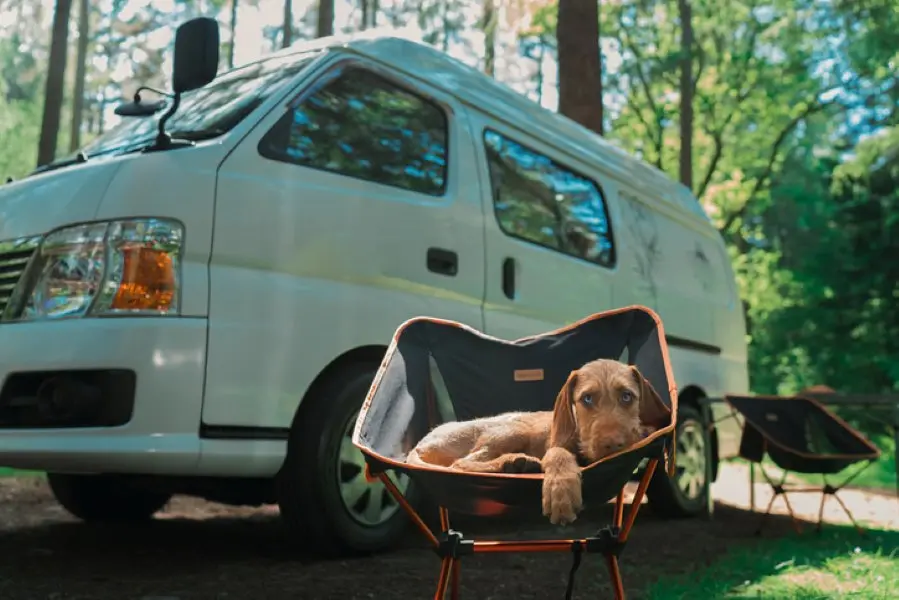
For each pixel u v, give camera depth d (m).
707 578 4.07
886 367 18.09
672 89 25.27
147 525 5.33
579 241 5.84
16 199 4.02
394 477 4.36
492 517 2.14
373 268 4.27
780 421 5.76
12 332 3.68
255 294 3.77
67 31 14.30
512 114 5.59
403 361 2.58
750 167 26.81
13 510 5.77
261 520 5.71
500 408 2.80
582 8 9.86
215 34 3.78
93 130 37.84
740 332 7.94
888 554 4.89
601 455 2.06
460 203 4.83
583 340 2.80
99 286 3.57
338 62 4.54
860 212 18.34
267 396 3.74
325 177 4.17
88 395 3.47
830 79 24.03
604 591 3.83
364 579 3.79
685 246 7.32
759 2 23.45
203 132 4.03
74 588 3.52
